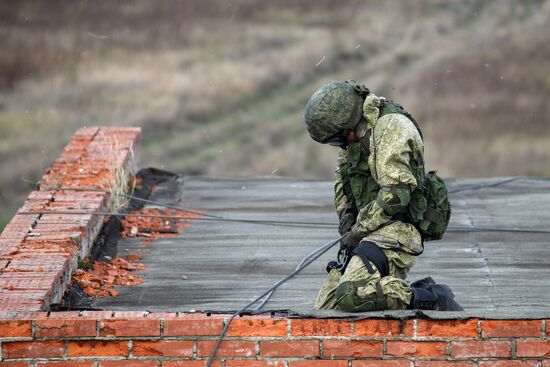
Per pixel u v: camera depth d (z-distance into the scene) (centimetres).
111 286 2269
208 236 2723
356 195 1800
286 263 2492
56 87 10294
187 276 2381
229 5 14025
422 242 1823
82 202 2572
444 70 11156
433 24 13712
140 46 12200
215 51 12294
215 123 9719
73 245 2238
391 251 1773
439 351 1723
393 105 1786
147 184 3297
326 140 1795
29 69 10725
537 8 14100
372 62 11969
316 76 11475
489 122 9500
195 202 3105
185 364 1734
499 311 1742
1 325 1719
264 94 10794
